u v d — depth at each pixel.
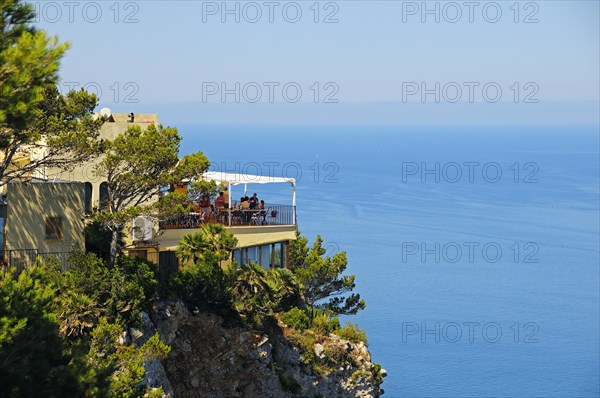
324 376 70.88
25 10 36.94
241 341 66.31
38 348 38.34
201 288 65.12
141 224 64.50
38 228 60.53
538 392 156.75
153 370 57.34
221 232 66.94
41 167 63.91
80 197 62.31
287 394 68.69
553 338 194.50
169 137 61.59
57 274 56.50
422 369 165.50
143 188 60.78
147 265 61.59
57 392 38.03
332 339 73.06
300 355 70.19
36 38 35.09
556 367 172.88
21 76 34.28
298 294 74.25
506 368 169.00
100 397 39.66
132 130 61.34
